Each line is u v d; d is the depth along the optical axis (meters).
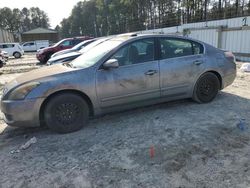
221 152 3.53
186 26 19.94
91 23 91.44
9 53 27.47
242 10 26.30
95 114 4.54
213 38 16.22
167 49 5.00
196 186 2.86
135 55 4.71
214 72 5.50
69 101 4.28
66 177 3.15
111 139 4.09
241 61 13.64
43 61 18.42
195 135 4.05
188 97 5.36
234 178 2.97
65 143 4.04
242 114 4.88
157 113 5.11
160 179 3.01
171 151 3.61
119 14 67.31
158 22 50.00
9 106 4.06
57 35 75.44
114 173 3.18
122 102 4.66
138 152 3.63
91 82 4.34
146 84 4.75
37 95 4.08
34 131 4.62
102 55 4.57
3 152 3.89
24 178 3.18
